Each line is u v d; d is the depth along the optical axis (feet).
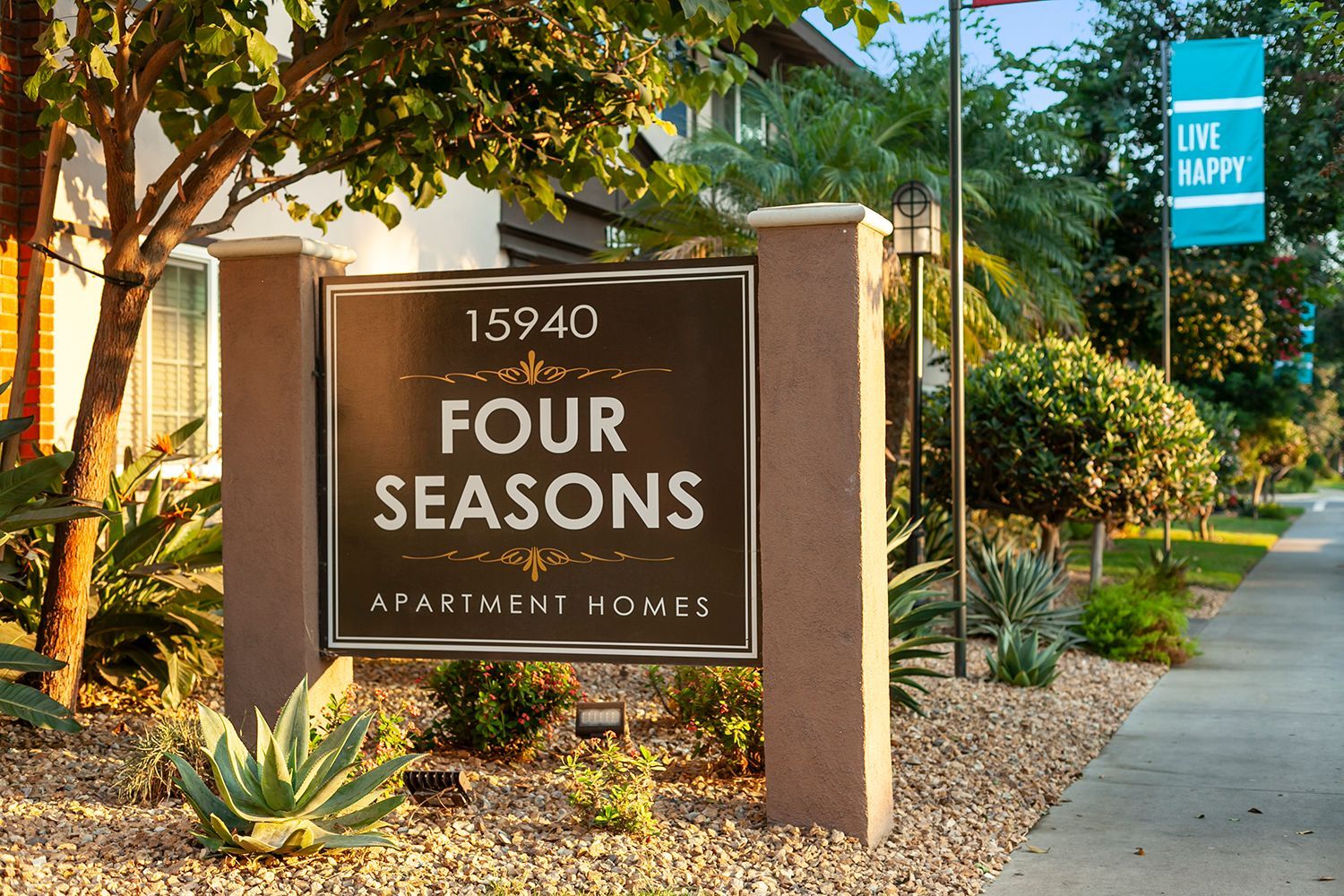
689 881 15.46
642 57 25.22
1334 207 65.26
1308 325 81.05
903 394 52.13
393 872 15.28
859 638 17.38
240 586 20.12
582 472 19.03
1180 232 50.08
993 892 16.52
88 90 20.61
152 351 31.04
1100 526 50.67
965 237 53.88
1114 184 72.18
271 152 24.45
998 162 56.03
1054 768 23.30
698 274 18.58
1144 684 33.55
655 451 18.72
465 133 23.73
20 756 19.76
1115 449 42.22
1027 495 42.80
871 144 47.98
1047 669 31.65
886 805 18.44
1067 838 19.07
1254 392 90.43
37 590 23.50
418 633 19.72
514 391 19.33
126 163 21.71
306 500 19.93
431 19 22.27
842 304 17.43
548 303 19.19
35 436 27.30
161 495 29.43
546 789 19.24
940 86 55.72
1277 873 17.31
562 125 25.48
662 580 18.67
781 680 17.72
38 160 27.22
